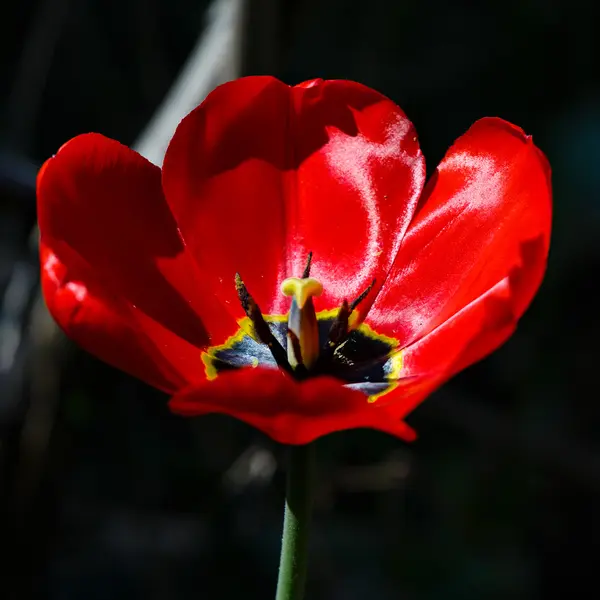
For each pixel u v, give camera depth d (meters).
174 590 0.74
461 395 0.78
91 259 0.47
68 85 0.92
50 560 0.72
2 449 0.66
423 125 0.93
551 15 0.94
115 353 0.44
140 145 0.61
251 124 0.50
